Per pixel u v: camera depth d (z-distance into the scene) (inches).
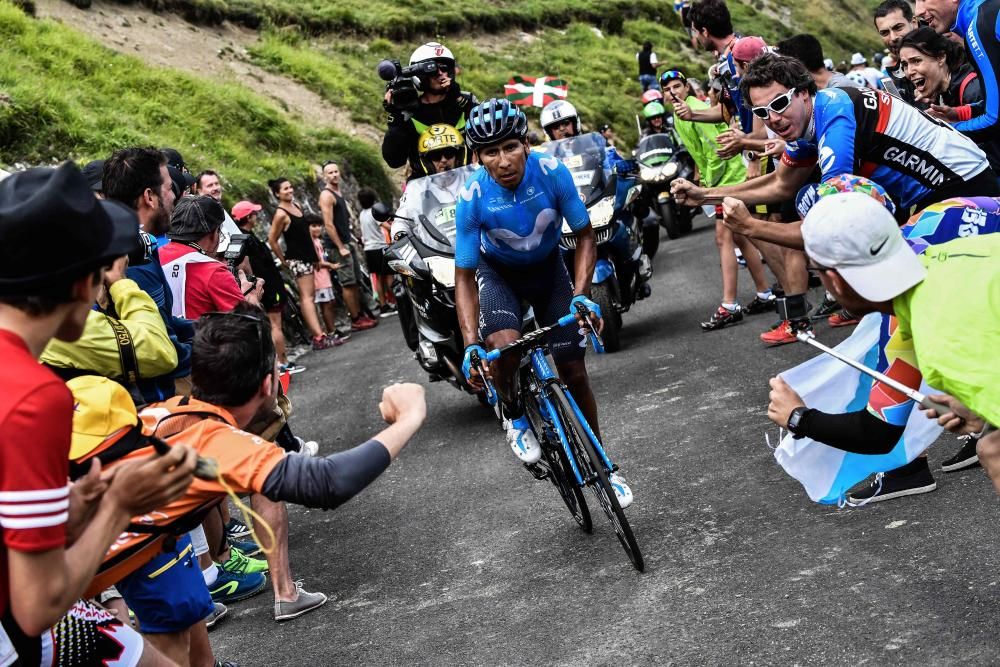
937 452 187.5
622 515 161.9
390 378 368.2
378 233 514.3
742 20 1705.2
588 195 317.4
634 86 1203.9
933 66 228.7
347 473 102.2
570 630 149.1
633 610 150.9
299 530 221.5
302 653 160.2
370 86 879.7
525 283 196.2
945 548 147.9
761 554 160.4
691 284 432.1
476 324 183.0
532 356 177.3
